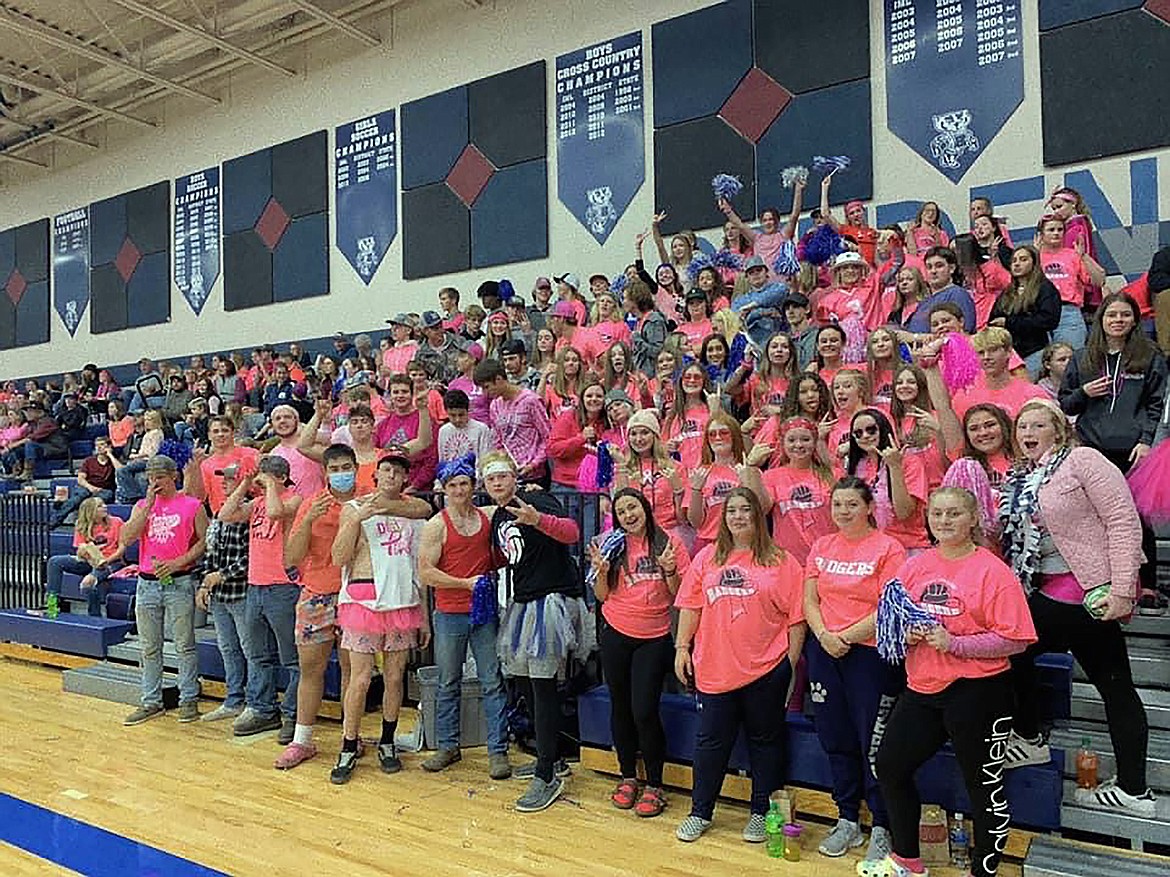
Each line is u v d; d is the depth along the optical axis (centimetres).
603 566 389
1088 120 720
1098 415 394
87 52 1158
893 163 808
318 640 452
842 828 340
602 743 430
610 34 973
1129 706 313
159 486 543
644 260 945
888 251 642
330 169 1198
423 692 470
